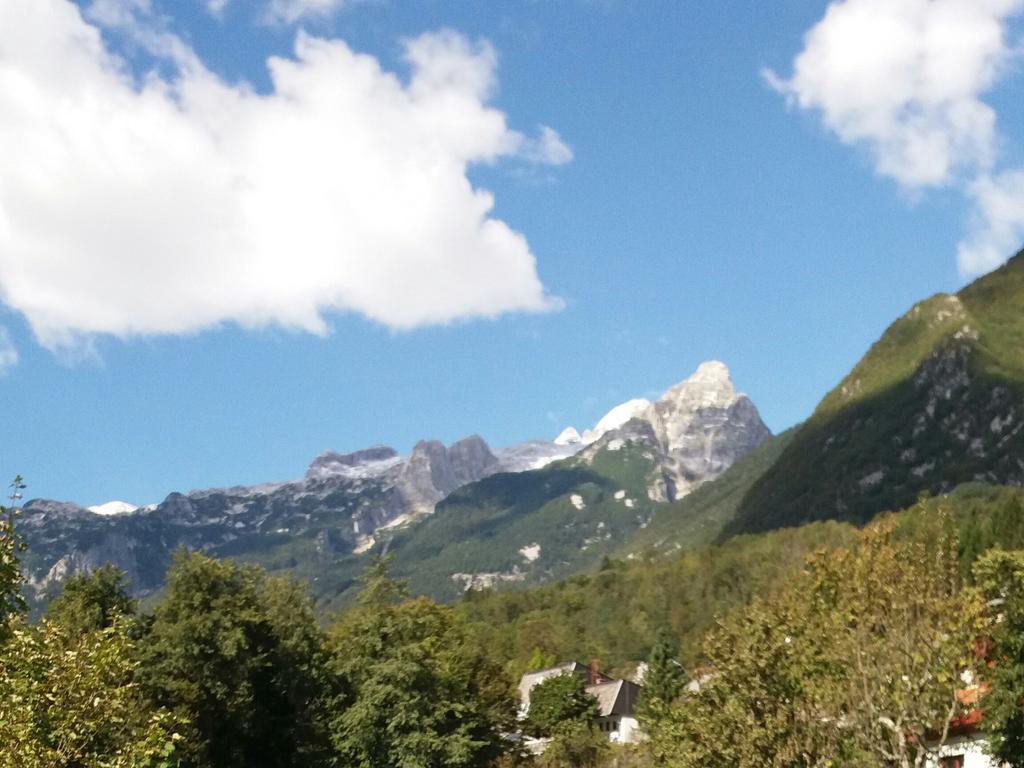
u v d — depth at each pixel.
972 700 48.69
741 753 41.25
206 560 71.62
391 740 76.94
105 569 71.50
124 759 31.27
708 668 46.16
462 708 79.19
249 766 70.00
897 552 47.31
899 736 42.06
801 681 43.31
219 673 67.06
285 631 80.19
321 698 83.31
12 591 36.00
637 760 57.84
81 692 31.97
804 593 48.59
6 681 31.50
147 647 65.25
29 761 29.39
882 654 43.56
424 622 88.12
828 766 41.38
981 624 44.31
